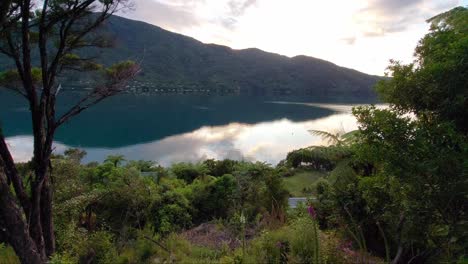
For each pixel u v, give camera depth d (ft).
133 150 156.76
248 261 12.95
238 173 30.96
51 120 17.40
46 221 17.85
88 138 185.57
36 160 16.99
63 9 16.84
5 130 176.55
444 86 9.59
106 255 18.08
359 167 18.57
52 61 18.26
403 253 13.85
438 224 10.87
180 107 404.36
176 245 19.36
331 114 381.19
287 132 245.65
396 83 11.02
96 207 25.31
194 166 57.06
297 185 44.19
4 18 14.12
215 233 21.01
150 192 27.96
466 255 10.39
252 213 24.91
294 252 12.98
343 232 16.52
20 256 14.75
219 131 242.58
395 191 11.35
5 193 14.37
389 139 10.47
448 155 9.07
